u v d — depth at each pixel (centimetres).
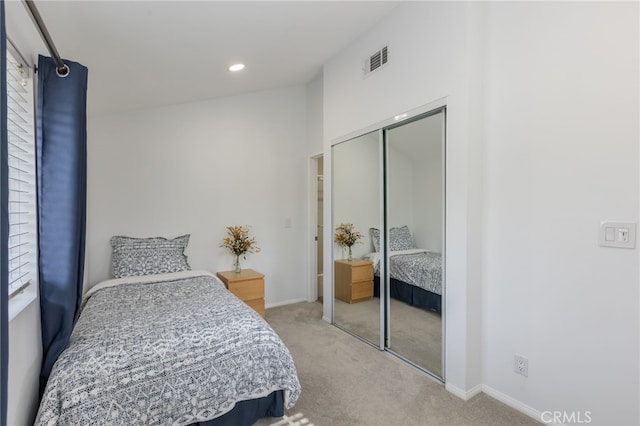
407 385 229
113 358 157
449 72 221
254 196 416
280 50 293
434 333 243
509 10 203
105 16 171
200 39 228
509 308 205
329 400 211
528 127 195
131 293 262
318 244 458
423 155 248
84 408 140
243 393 176
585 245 172
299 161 446
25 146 153
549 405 187
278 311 401
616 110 161
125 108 331
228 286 354
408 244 263
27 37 146
